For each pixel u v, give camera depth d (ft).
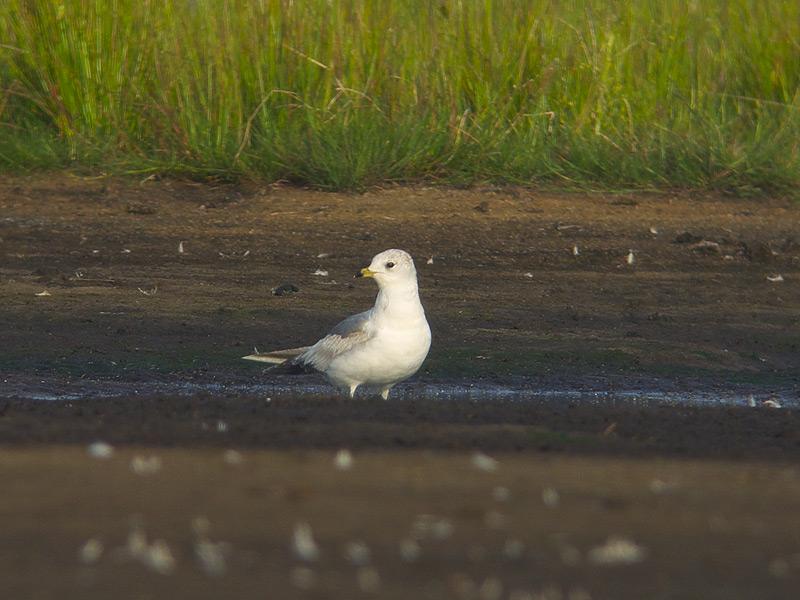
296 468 25.82
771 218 59.21
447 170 61.62
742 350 45.78
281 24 62.54
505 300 49.44
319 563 19.84
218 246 53.72
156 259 52.24
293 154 60.59
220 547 20.57
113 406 33.63
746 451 28.66
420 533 21.52
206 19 62.49
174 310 47.24
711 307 49.60
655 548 20.95
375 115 62.34
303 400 35.01
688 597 18.62
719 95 67.36
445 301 48.91
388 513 22.68
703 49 68.28
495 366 43.45
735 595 18.74
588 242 55.42
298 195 59.21
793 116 65.41
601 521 22.48
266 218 56.70
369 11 63.36
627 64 66.18
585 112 64.23
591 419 32.53
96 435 28.91
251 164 60.54
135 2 62.39
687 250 55.06
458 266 52.65
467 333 46.03
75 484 24.39
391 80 63.16
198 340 44.75
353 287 50.26
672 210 59.36
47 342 43.88
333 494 23.85
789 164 62.59
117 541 20.88
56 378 41.04
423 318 36.29
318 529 21.65
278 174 60.44
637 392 41.65
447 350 44.47
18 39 62.90
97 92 62.13
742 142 65.00
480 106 64.13
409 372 36.50
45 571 19.38
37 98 63.00
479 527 21.93
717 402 40.40
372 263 35.86
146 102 62.13
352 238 54.95
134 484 24.43
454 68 64.13
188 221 56.13
